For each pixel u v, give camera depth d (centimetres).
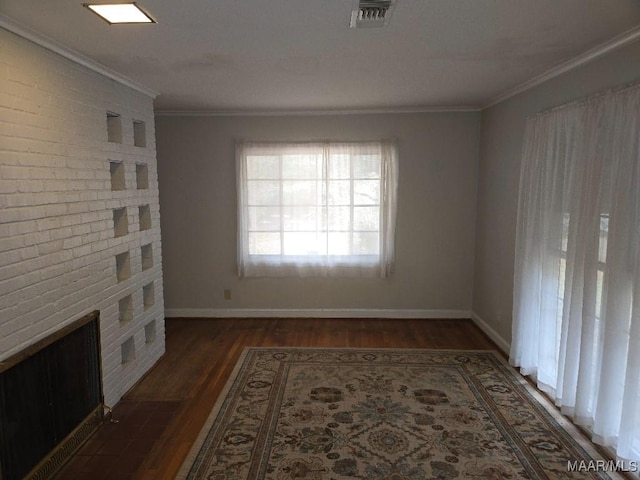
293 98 393
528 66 287
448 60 271
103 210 284
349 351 398
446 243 480
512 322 367
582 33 222
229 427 273
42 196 224
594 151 246
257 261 482
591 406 257
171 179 480
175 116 469
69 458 242
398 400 306
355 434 265
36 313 219
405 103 423
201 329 460
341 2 182
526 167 335
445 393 316
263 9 189
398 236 480
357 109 451
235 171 474
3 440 194
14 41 205
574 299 264
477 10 192
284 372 353
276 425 275
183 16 196
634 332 214
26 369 210
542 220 312
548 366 310
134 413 292
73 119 251
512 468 233
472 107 447
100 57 257
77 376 253
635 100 215
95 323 271
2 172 197
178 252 492
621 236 224
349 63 278
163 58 261
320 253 479
